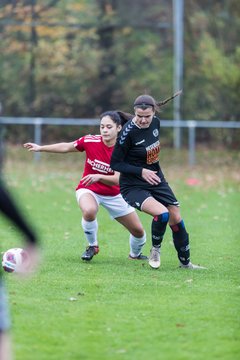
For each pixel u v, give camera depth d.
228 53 77.38
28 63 86.50
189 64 79.50
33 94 85.56
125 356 15.81
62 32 87.12
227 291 21.89
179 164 65.44
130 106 88.94
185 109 79.50
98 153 26.03
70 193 48.53
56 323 18.08
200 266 26.16
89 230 26.17
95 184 26.11
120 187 24.80
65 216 38.97
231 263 26.92
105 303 20.14
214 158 68.50
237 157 68.94
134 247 27.00
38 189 50.00
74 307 19.64
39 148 26.06
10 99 86.69
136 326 17.97
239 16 76.81
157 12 88.25
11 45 85.94
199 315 19.05
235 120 75.06
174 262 26.83
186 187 52.50
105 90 88.75
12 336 16.97
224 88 72.44
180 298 20.84
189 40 79.69
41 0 85.75
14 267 22.86
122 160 24.27
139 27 89.31
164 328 17.86
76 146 26.25
